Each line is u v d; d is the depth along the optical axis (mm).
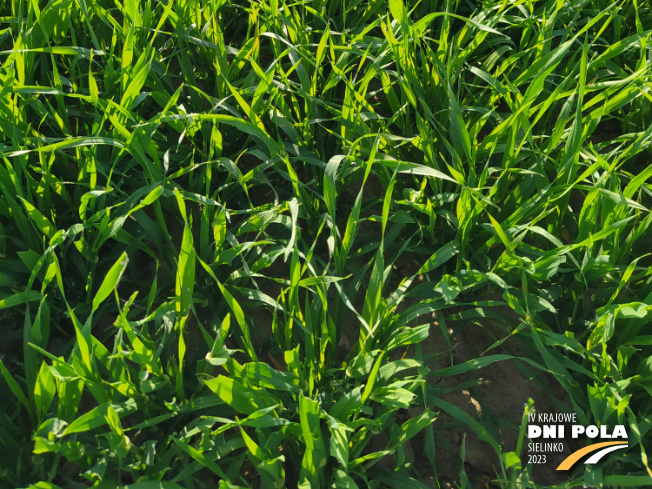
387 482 1740
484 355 2072
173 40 2467
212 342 1750
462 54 2238
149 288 2061
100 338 1988
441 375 1816
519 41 2582
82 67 2377
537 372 2033
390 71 2215
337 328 1961
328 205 1798
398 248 2189
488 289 2061
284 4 2260
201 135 2260
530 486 1722
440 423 1954
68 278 1999
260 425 1551
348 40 2471
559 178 1995
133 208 1898
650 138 2045
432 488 1840
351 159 1912
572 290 2008
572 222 2160
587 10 2514
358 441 1702
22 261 1950
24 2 2324
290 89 2164
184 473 1645
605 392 1774
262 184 2287
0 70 2035
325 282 1799
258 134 1942
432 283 2008
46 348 1884
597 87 2070
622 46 2127
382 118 2158
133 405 1630
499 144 2207
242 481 1761
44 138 1903
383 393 1724
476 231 2076
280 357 1975
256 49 2258
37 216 1807
